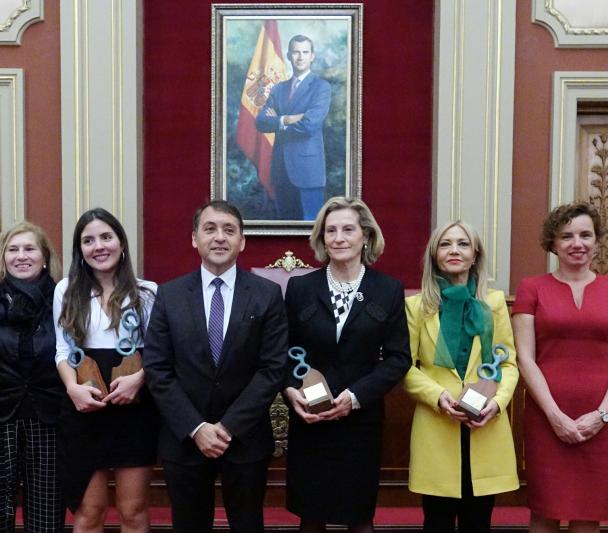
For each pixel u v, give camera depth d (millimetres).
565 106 3896
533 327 2648
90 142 3920
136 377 2479
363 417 2500
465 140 3887
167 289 2516
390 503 3447
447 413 2445
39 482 2631
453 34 3883
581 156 4164
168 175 4141
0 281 2664
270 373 2434
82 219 2590
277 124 4070
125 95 3924
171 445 2416
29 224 2746
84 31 3895
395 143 4113
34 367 2604
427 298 2602
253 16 4043
